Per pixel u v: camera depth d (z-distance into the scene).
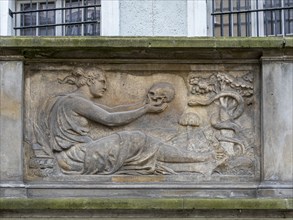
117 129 10.47
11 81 10.33
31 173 10.36
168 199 10.01
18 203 9.96
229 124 10.43
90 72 10.47
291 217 10.08
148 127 10.46
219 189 10.30
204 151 10.43
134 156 10.38
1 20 12.63
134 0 12.57
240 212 10.07
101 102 10.48
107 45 10.23
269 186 10.19
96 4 12.80
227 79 10.48
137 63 10.48
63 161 10.38
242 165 10.39
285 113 10.31
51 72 10.50
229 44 10.25
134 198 10.08
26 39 10.24
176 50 10.32
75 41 10.23
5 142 10.26
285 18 12.63
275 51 10.32
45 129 10.42
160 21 12.53
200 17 12.48
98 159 10.35
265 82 10.35
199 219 10.09
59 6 12.93
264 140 10.30
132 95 10.48
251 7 12.70
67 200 9.99
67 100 10.46
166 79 10.51
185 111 10.48
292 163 10.24
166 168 10.38
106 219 10.09
